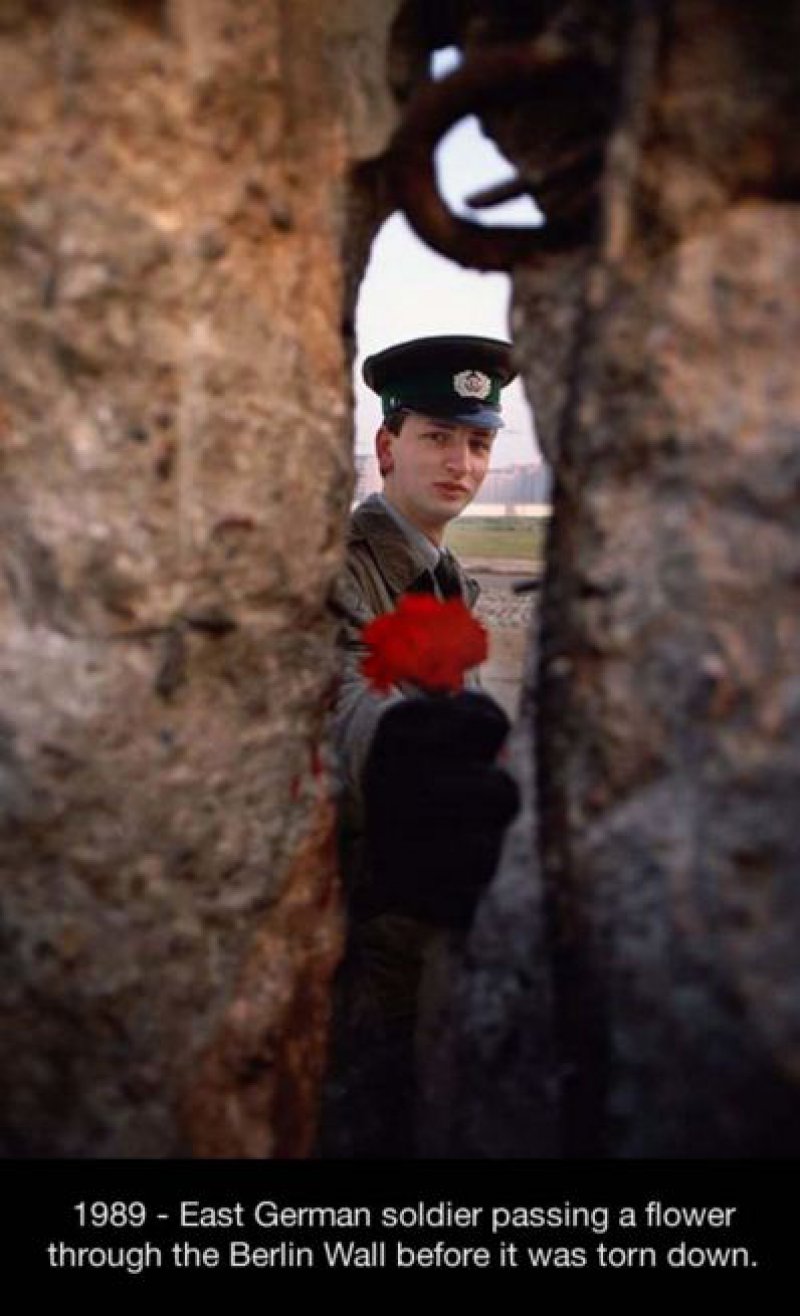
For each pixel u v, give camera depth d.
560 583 1.01
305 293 1.14
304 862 1.21
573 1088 0.99
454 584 2.01
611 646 0.94
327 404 1.19
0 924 0.97
